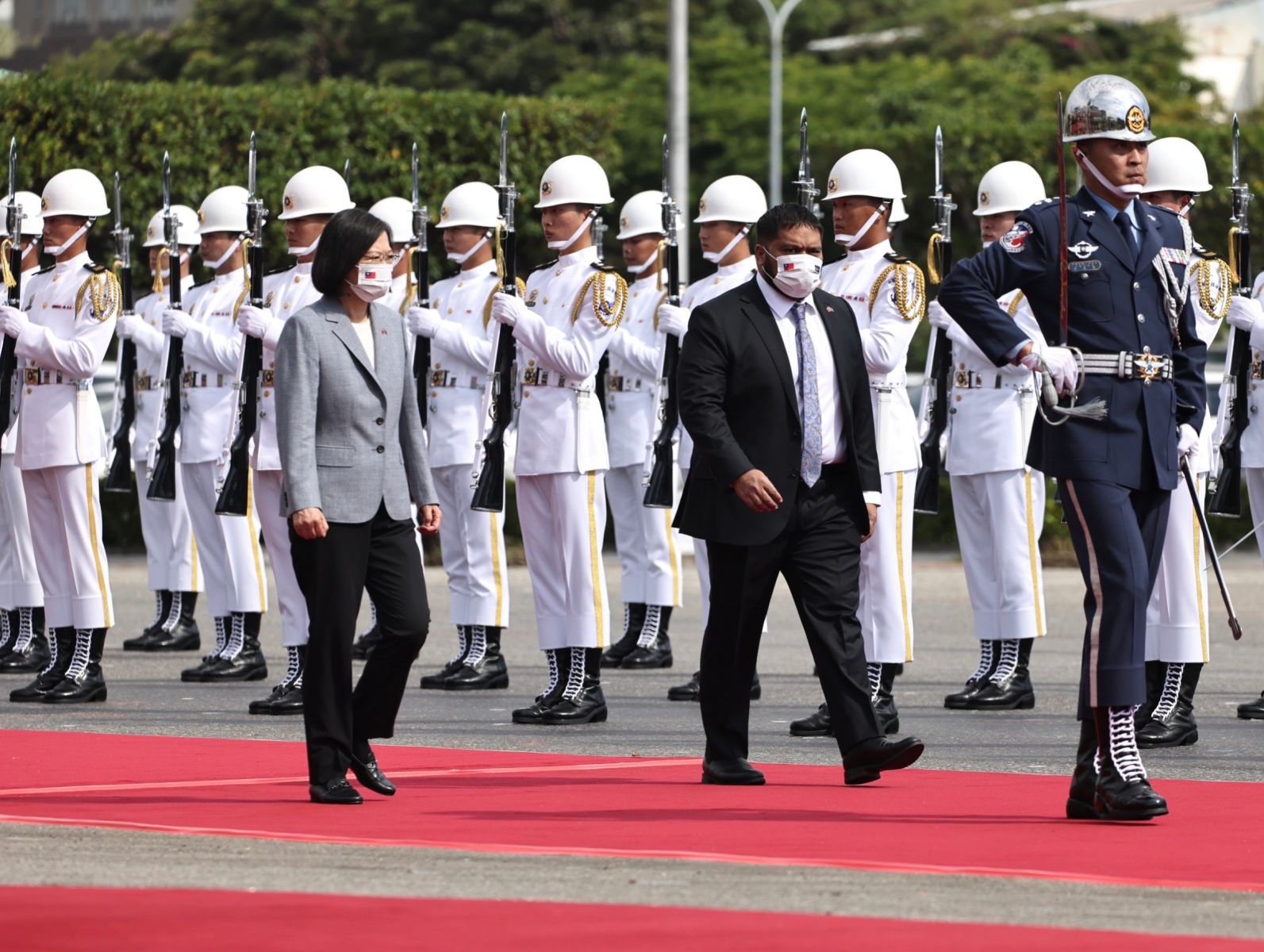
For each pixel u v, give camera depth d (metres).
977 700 28.94
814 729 25.77
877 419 26.92
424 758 23.47
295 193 30.28
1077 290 19.27
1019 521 29.08
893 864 16.50
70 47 157.38
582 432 27.66
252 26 104.81
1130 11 135.25
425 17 105.25
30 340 29.02
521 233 66.12
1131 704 18.80
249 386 28.89
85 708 28.48
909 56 116.69
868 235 27.09
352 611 20.03
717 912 14.45
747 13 116.50
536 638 39.69
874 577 26.67
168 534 37.09
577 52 105.06
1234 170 27.59
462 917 14.18
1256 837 17.98
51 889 15.18
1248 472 28.03
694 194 98.62
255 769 22.27
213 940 13.41
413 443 20.89
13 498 32.94
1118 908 14.83
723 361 21.31
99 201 30.06
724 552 21.33
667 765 22.97
